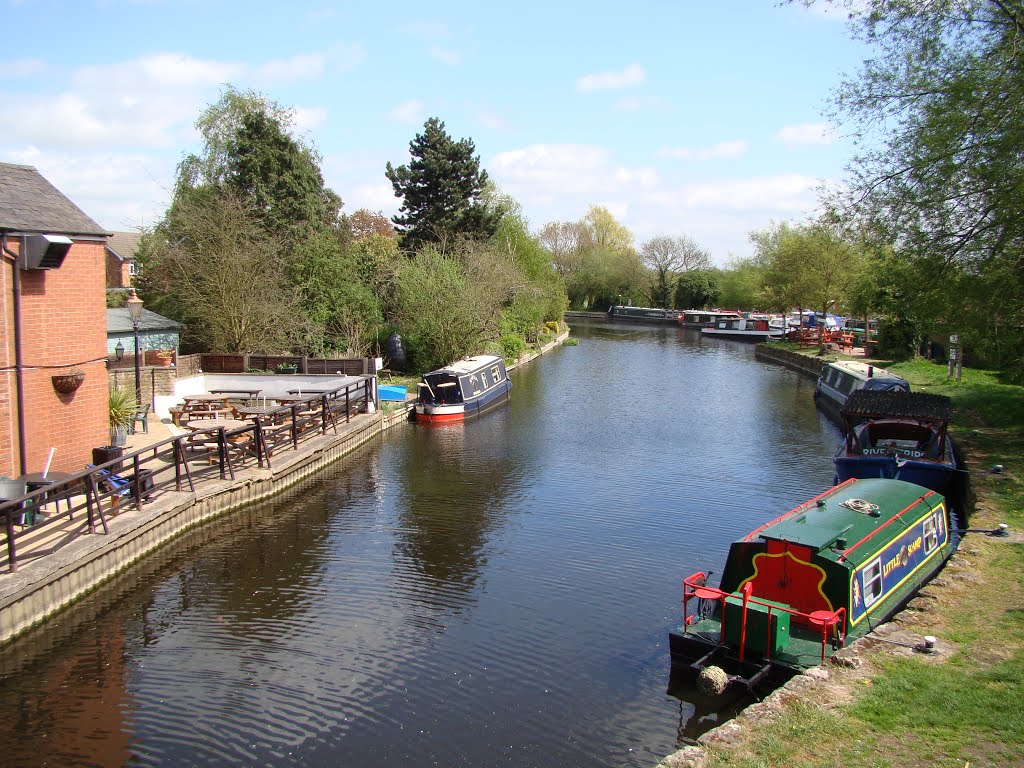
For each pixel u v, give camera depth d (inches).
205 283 1331.2
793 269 2255.2
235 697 416.8
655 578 583.5
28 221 581.3
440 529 698.2
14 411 578.2
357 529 696.4
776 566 435.5
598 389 1622.8
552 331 2704.2
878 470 721.6
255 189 1524.4
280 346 1381.6
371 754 368.8
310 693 421.7
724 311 3622.0
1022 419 938.7
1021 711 288.0
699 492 824.9
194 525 673.0
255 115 1534.2
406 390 1418.6
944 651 346.9
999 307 805.9
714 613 455.8
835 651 392.2
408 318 1713.8
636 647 474.3
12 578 458.9
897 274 869.2
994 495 605.9
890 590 463.2
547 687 429.1
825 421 1261.1
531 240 2576.3
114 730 384.8
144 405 959.0
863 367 1353.3
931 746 270.7
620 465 951.6
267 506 762.8
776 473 909.8
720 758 270.8
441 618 514.9
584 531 693.9
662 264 3996.1
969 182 761.6
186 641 479.5
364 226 3105.3
